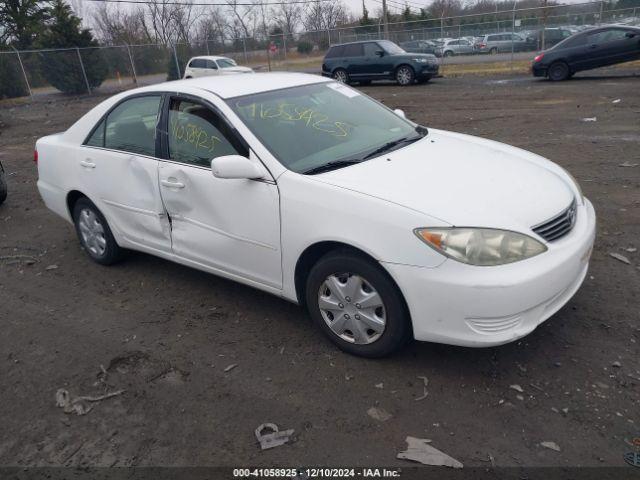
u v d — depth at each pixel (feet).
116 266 16.29
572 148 26.17
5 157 36.04
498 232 9.05
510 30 89.71
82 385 10.77
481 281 8.84
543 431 8.62
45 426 9.73
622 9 78.89
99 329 12.82
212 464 8.54
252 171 10.79
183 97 12.78
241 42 105.60
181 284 14.75
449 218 9.14
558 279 9.36
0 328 13.25
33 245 18.71
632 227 16.05
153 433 9.31
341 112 13.42
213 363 11.10
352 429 8.99
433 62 62.18
